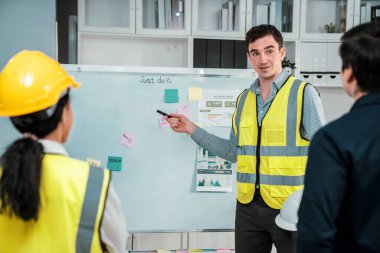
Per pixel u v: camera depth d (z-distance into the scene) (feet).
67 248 3.06
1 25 8.13
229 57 10.77
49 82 3.28
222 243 10.52
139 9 10.42
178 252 8.15
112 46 11.22
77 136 7.66
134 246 9.97
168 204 7.90
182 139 7.89
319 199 3.13
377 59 3.14
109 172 3.29
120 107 7.77
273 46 6.36
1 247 3.14
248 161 6.56
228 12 10.92
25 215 2.92
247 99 6.86
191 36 10.63
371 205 3.08
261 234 6.63
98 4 10.74
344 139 3.12
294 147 6.24
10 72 3.33
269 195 6.30
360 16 11.25
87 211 3.11
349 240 3.24
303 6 11.04
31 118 3.17
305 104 6.18
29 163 2.93
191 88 7.91
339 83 11.24
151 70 7.83
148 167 7.84
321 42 11.18
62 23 10.71
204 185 7.93
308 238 3.20
